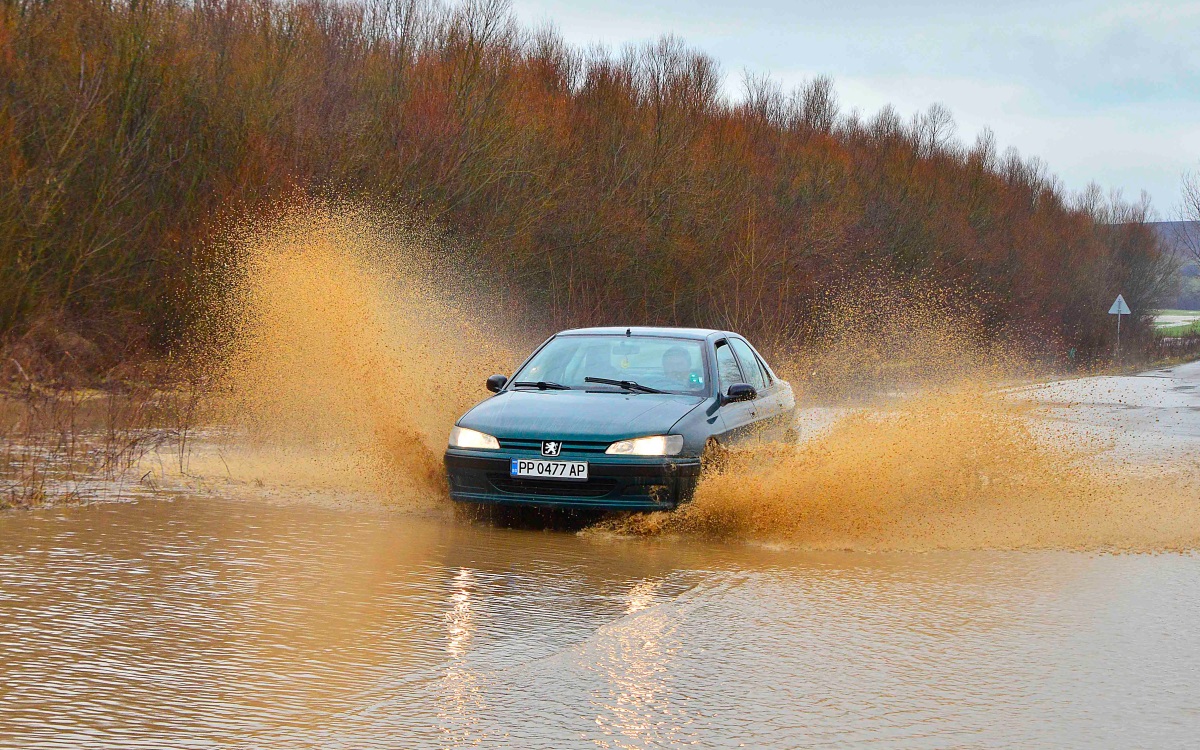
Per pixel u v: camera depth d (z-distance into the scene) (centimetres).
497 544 1468
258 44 5344
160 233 4544
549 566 1339
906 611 1162
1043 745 786
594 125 6700
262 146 4878
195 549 1349
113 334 4203
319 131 5247
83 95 4372
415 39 5972
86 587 1145
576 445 1603
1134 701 883
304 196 4809
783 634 1059
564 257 6094
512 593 1191
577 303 6031
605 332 1977
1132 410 4216
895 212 10162
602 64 7056
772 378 2203
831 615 1139
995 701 877
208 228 4481
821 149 9531
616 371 1870
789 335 6406
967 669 960
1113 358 11656
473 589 1202
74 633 984
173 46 4784
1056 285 13150
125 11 4744
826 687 902
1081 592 1268
